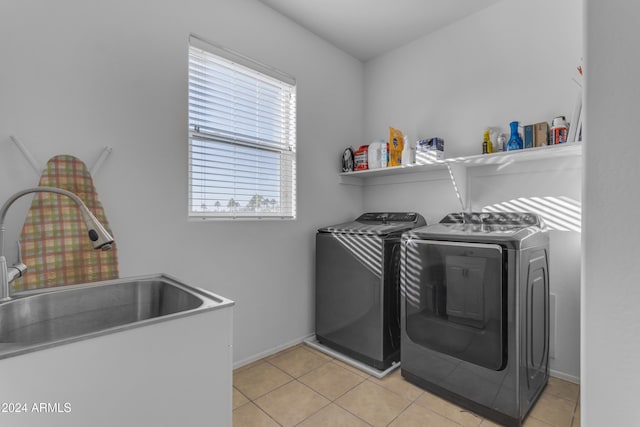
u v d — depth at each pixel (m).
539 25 2.10
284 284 2.47
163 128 1.84
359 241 2.27
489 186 2.29
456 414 1.70
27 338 1.18
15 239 1.40
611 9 0.42
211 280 2.05
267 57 2.35
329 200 2.82
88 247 1.51
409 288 1.99
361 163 2.79
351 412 1.71
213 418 1.02
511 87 2.21
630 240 0.41
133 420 0.86
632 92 0.41
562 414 1.67
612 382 0.42
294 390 1.92
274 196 2.46
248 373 2.11
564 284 2.00
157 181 1.81
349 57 3.02
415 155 2.52
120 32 1.68
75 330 1.31
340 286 2.39
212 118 2.09
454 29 2.52
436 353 1.85
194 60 2.01
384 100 2.99
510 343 1.58
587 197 0.44
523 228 1.85
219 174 2.14
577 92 1.93
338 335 2.39
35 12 1.44
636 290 0.41
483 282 1.66
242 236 2.21
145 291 1.47
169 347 0.93
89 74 1.58
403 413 1.70
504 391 1.60
